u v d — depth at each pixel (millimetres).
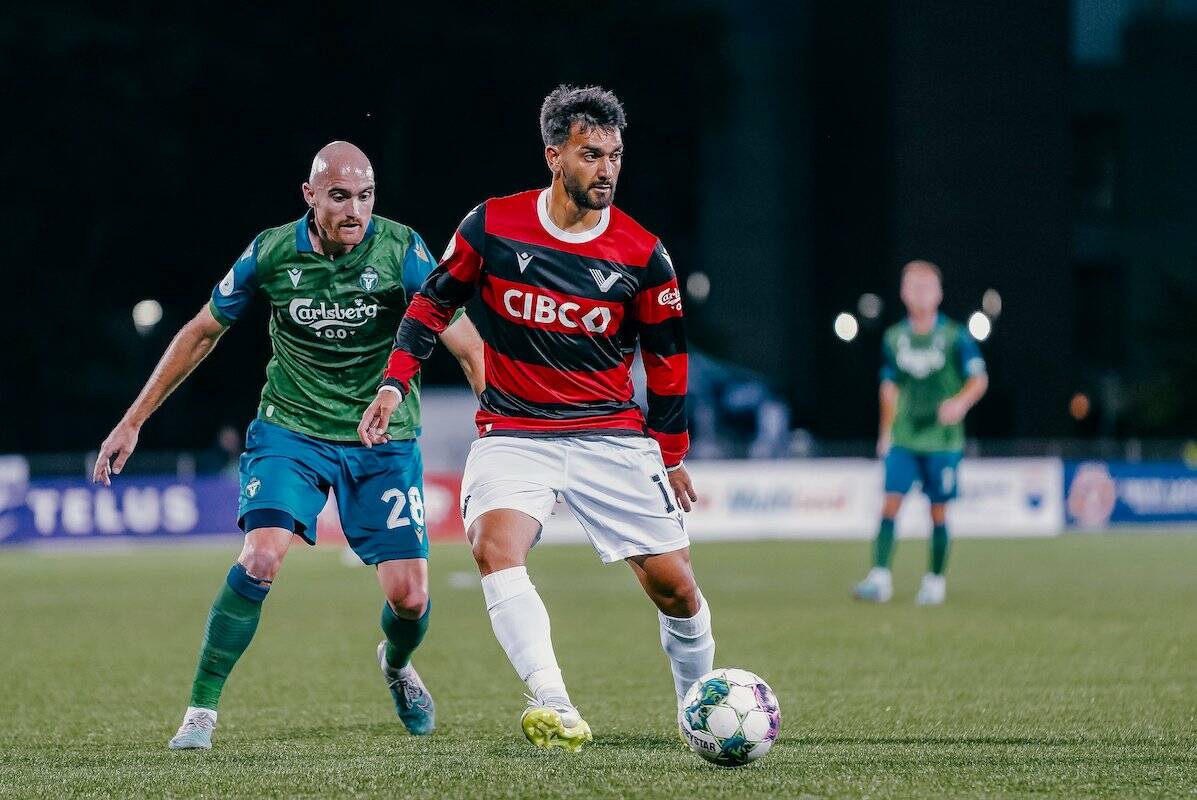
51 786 17203
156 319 116312
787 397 149750
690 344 148625
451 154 133625
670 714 25203
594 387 19500
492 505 19172
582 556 75125
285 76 126750
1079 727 22922
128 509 82562
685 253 148625
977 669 31422
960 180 135625
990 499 88312
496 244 19062
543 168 134750
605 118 18531
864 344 140375
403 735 22797
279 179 128250
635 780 16719
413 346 19578
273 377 22156
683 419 20031
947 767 18094
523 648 18594
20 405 126750
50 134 120875
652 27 136875
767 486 84938
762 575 60656
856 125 141125
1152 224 146750
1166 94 147125
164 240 127375
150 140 122688
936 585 48125
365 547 22203
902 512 86562
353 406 22000
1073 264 136500
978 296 135250
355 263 21531
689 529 83875
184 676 32031
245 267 21594
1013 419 132250
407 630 22281
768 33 157000
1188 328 128375
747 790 16062
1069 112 136625
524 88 132750
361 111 128875
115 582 59719
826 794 15906
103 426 128875
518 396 19500
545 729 17984
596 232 19078
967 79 135750
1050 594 51219
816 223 148500
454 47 128875
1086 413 138625
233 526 84688
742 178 156625
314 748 21188
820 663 32625
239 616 21266
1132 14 147875
